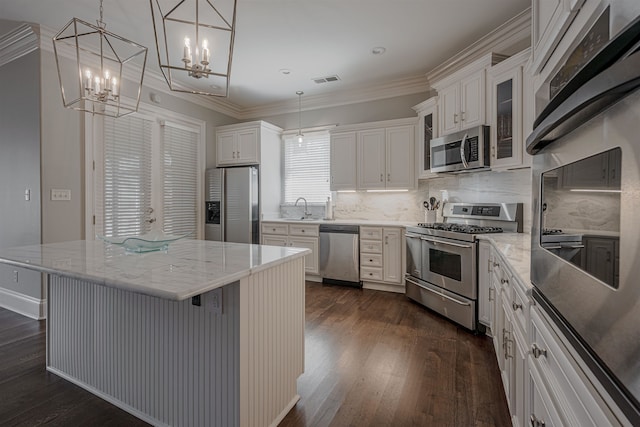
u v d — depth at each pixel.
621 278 0.51
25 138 3.08
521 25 2.83
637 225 0.46
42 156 3.00
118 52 3.45
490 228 3.02
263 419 1.54
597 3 0.73
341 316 3.12
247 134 4.80
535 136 0.85
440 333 2.71
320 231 4.31
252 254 1.78
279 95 4.82
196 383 1.51
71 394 1.89
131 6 2.66
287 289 1.75
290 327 1.78
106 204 3.54
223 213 4.69
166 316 1.60
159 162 4.18
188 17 2.80
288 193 5.18
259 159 4.71
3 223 3.29
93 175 3.42
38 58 2.99
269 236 4.64
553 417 0.83
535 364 1.04
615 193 0.53
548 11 1.18
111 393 1.82
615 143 0.53
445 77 3.61
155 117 4.12
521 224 2.94
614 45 0.47
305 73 4.01
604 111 0.57
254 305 1.48
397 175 4.08
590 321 0.62
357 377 2.05
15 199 3.18
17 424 1.64
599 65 0.54
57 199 3.12
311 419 1.67
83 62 3.36
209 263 1.52
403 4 2.63
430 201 3.98
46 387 1.95
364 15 2.78
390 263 3.89
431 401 1.80
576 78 0.60
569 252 0.74
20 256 1.67
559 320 0.82
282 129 5.20
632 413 0.48
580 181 0.67
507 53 3.04
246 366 1.43
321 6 2.66
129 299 1.73
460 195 3.65
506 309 1.69
